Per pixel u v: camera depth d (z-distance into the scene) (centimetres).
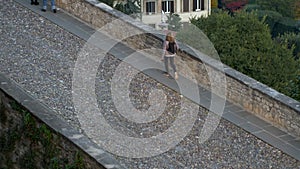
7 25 2341
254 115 1853
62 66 2067
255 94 1844
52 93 1903
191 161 1659
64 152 1614
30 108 1706
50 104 1845
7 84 1808
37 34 2283
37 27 2333
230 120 1830
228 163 1661
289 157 1691
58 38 2256
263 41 2047
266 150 1716
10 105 1753
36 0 2486
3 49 2169
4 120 1775
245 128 1798
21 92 1775
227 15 2122
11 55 2128
